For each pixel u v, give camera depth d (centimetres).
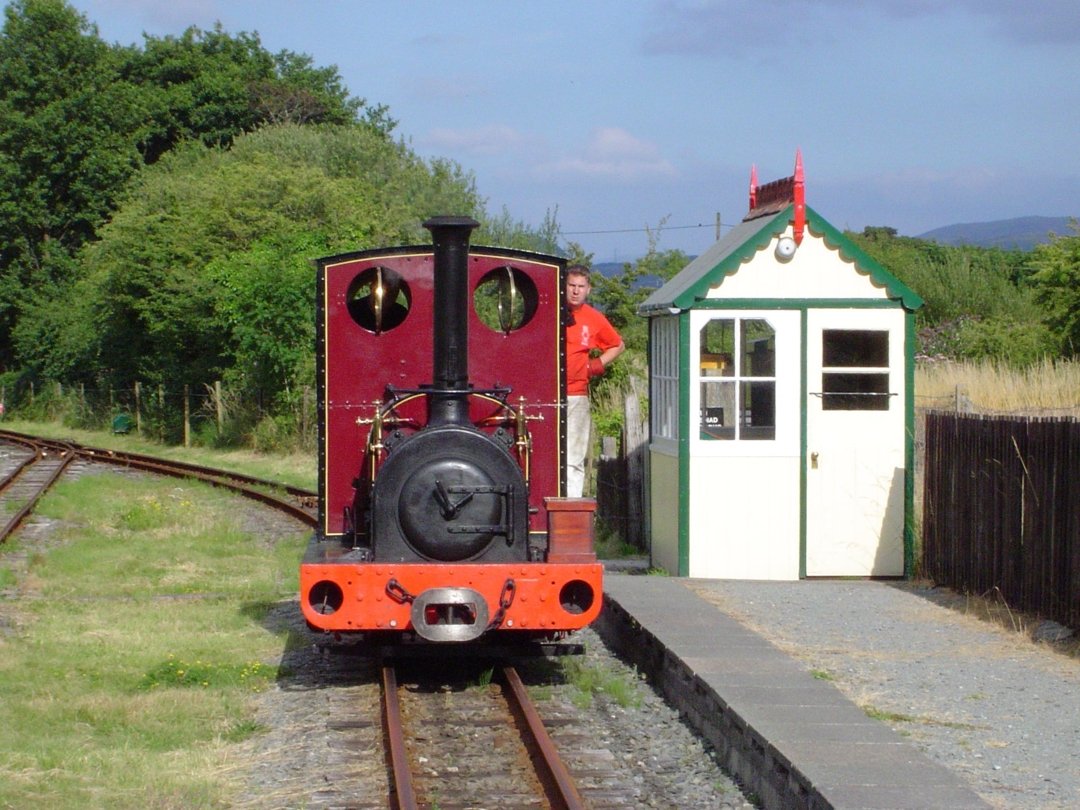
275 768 686
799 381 1167
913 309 1170
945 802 529
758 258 1162
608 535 1437
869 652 862
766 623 954
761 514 1164
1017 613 970
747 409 1171
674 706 798
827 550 1167
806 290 1166
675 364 1188
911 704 728
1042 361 2173
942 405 1691
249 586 1227
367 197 3675
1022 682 780
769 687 713
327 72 6209
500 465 813
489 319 981
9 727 749
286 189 3453
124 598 1175
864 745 605
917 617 981
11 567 1327
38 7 5338
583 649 888
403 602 799
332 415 887
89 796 633
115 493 2089
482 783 659
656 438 1273
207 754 709
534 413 897
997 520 1010
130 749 717
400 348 891
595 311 1140
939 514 1122
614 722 771
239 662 922
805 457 1164
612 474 1464
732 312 1162
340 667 920
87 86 5350
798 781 568
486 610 791
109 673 887
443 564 803
